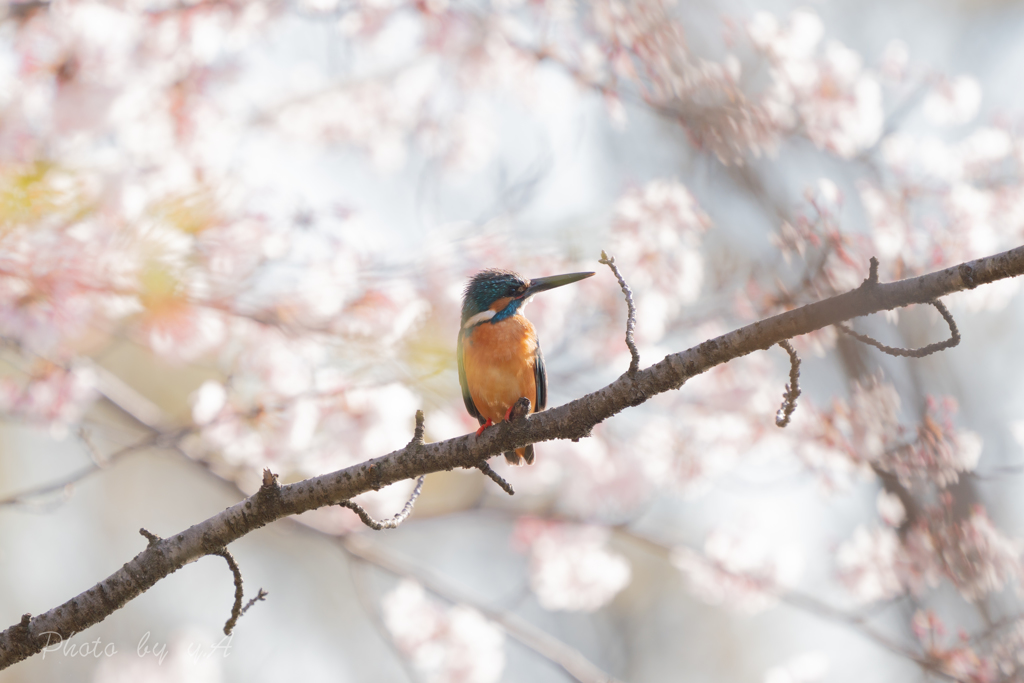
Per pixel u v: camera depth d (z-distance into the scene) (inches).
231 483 445.7
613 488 522.9
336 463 432.5
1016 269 206.4
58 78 364.2
